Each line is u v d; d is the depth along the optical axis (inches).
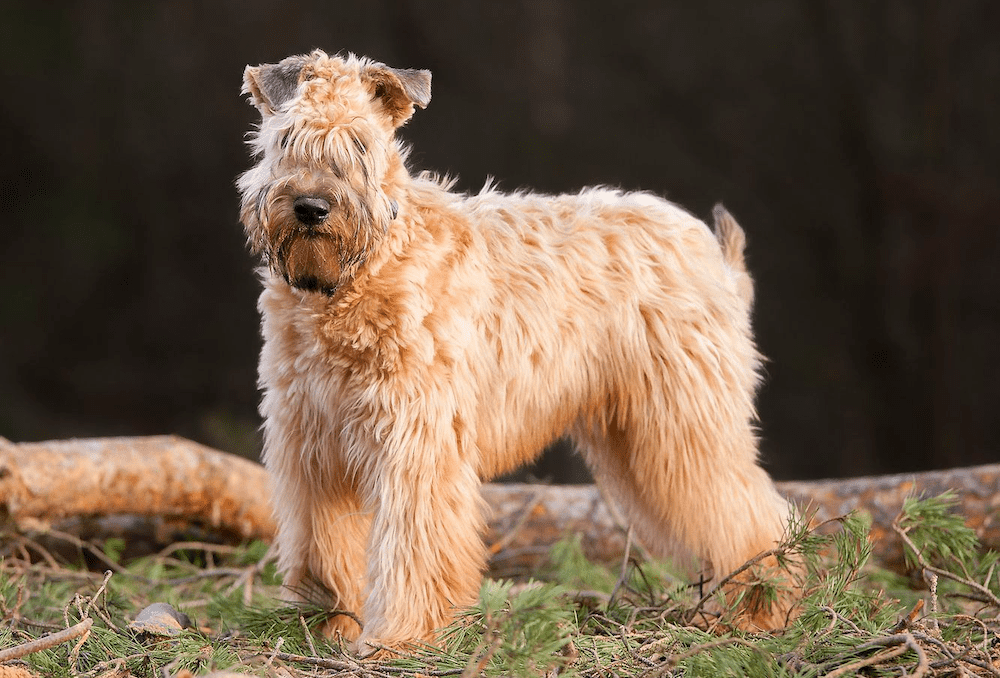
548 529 345.1
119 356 935.0
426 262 239.5
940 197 927.7
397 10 976.3
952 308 935.7
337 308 234.4
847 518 248.1
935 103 940.0
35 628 250.7
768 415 920.3
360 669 210.1
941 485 322.3
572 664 206.1
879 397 927.7
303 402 246.4
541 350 253.6
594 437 282.4
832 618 218.5
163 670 202.4
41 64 971.9
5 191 957.2
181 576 327.9
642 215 273.1
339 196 226.2
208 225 966.4
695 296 267.1
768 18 994.7
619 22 1000.2
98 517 330.6
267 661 211.5
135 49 977.5
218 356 940.6
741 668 198.1
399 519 233.3
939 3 936.3
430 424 234.8
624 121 987.3
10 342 911.7
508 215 263.3
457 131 953.5
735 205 972.6
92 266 948.0
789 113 986.1
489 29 983.0
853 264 952.3
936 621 220.2
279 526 258.4
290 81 242.1
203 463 336.2
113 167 970.1
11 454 312.2
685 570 280.7
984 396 944.9
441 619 231.3
